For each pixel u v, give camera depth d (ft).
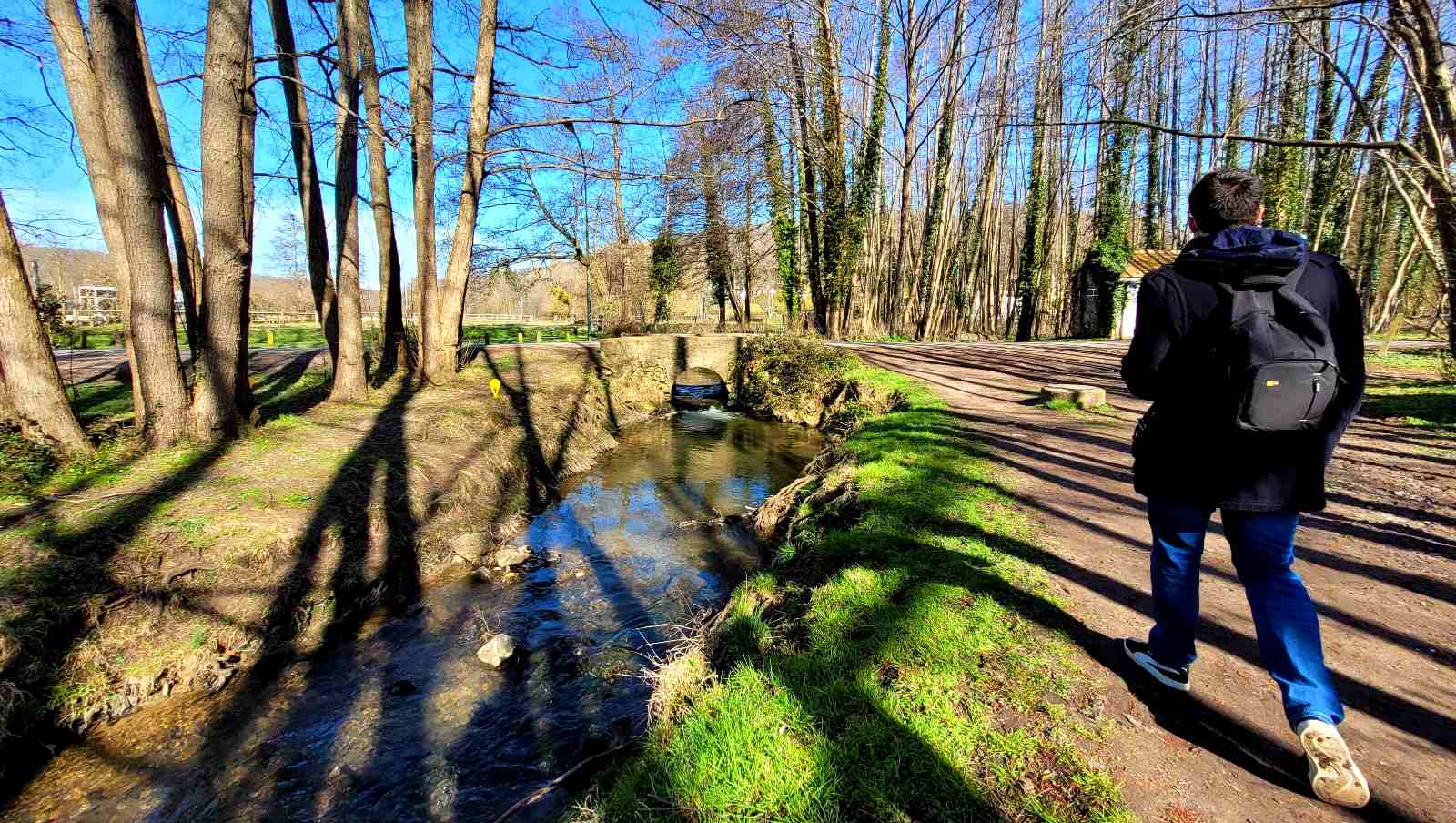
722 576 21.09
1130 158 94.27
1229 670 8.86
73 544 16.88
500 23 40.01
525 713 14.08
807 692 8.72
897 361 54.75
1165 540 7.56
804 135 85.46
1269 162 81.35
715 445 44.29
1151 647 8.23
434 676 15.74
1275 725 7.73
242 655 16.24
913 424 27.76
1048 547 13.50
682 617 18.22
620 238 97.04
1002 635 9.92
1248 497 6.35
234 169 23.90
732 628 12.58
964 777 7.09
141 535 17.75
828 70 70.28
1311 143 22.76
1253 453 6.29
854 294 89.30
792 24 61.26
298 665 16.35
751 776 7.36
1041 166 89.45
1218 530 14.56
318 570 19.04
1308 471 6.27
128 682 14.55
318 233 37.68
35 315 21.38
